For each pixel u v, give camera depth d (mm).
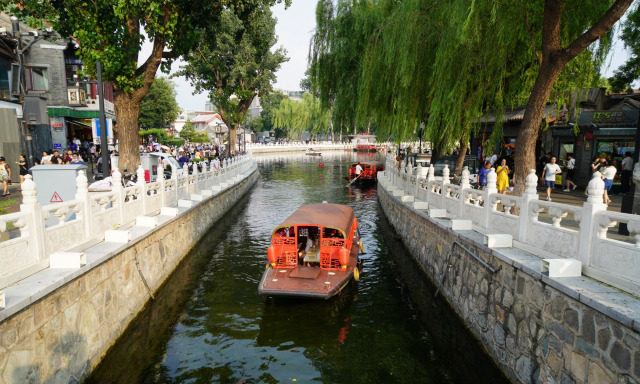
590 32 7145
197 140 62688
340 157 65500
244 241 14797
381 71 13258
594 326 4324
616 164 15109
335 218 10758
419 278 11312
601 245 4902
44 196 8906
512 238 6945
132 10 11836
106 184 10688
